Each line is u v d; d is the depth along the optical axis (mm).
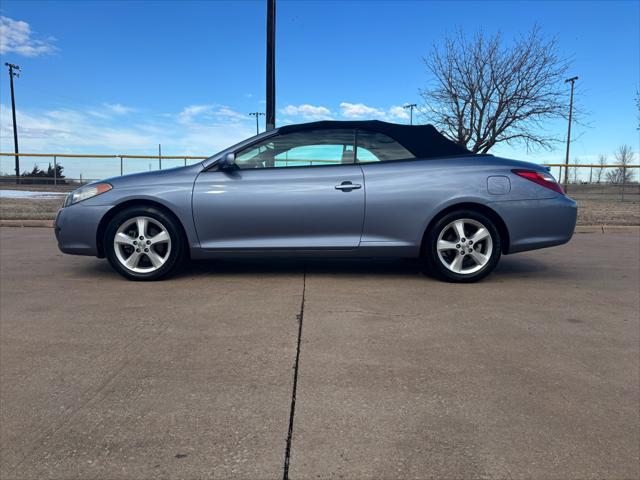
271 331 3273
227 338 3146
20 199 14977
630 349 3025
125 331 3271
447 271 4602
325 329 3320
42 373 2629
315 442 2000
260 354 2887
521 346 3057
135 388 2461
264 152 4695
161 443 1991
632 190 16812
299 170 4602
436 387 2484
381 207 4504
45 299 4051
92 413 2223
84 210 4551
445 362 2797
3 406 2285
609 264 5871
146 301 3992
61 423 2139
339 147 4703
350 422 2152
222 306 3848
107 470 1818
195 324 3414
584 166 16031
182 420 2164
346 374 2625
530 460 1891
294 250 4574
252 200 4508
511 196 4512
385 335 3219
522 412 2248
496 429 2105
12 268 5375
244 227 4543
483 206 4531
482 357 2875
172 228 4551
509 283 4750
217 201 4508
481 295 4266
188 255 4777
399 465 1855
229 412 2232
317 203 4508
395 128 4758
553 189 4598
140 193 4512
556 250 7102
